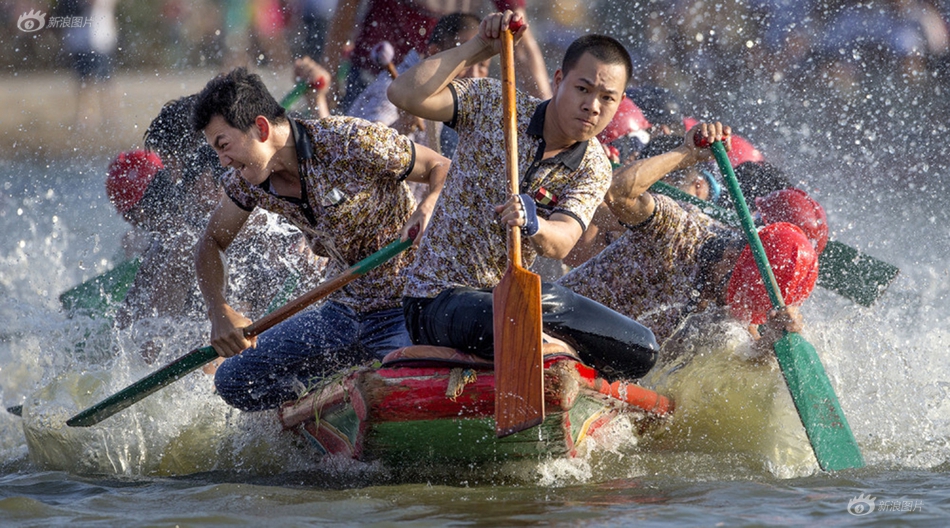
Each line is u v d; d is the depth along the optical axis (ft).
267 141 46.98
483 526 39.68
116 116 136.36
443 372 44.93
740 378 54.49
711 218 59.16
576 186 44.88
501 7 84.58
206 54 138.92
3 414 59.06
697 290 56.59
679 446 53.93
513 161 43.14
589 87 43.52
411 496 44.47
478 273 46.06
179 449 53.31
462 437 45.85
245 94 46.24
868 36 114.83
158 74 139.95
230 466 52.54
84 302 67.10
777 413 53.36
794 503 42.93
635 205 54.08
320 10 122.52
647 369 48.08
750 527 39.29
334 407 48.62
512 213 41.83
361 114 79.36
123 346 61.82
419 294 46.57
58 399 55.01
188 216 64.49
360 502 43.50
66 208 109.40
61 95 140.05
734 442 53.57
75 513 42.68
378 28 83.35
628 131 73.56
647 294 56.49
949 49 115.14
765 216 60.95
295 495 45.16
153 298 63.82
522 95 46.01
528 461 47.06
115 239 95.55
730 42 117.08
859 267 61.67
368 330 52.19
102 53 138.41
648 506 42.45
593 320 46.68
